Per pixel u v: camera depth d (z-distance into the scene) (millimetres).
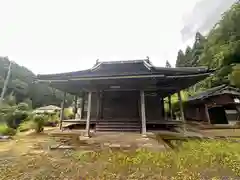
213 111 15609
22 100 40625
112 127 8922
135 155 4648
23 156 4797
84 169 3717
